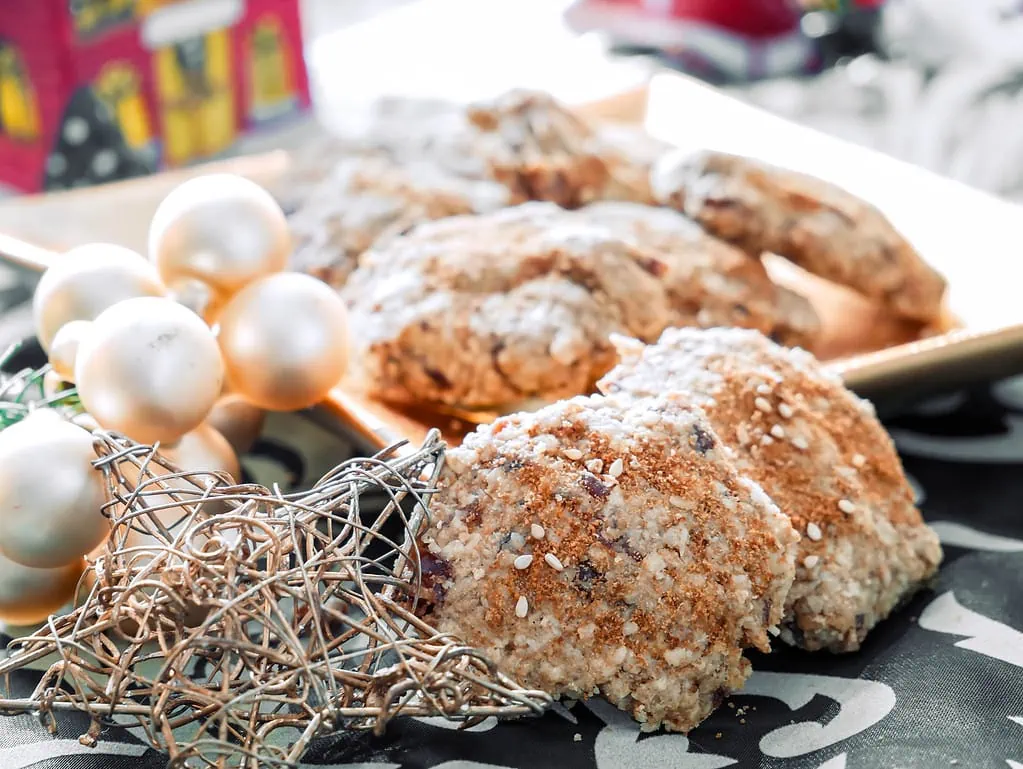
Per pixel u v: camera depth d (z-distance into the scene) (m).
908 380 0.32
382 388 0.31
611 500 0.24
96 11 0.42
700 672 0.24
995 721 0.24
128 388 0.25
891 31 0.57
